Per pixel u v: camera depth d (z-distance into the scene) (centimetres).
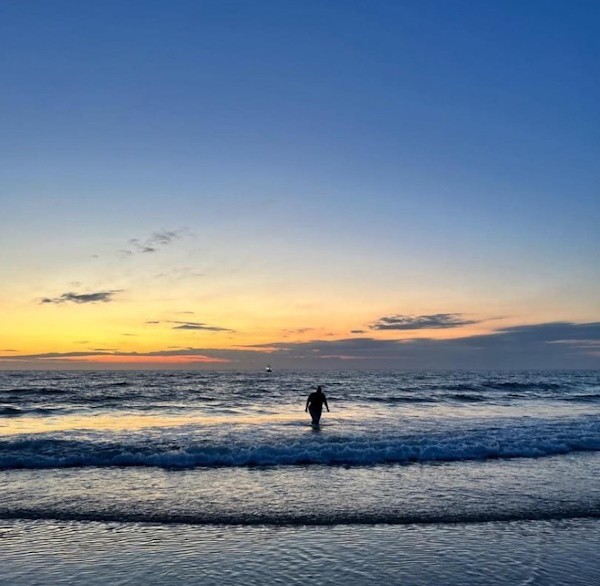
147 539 771
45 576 635
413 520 870
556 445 1559
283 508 929
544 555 720
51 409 3109
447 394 4566
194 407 3272
